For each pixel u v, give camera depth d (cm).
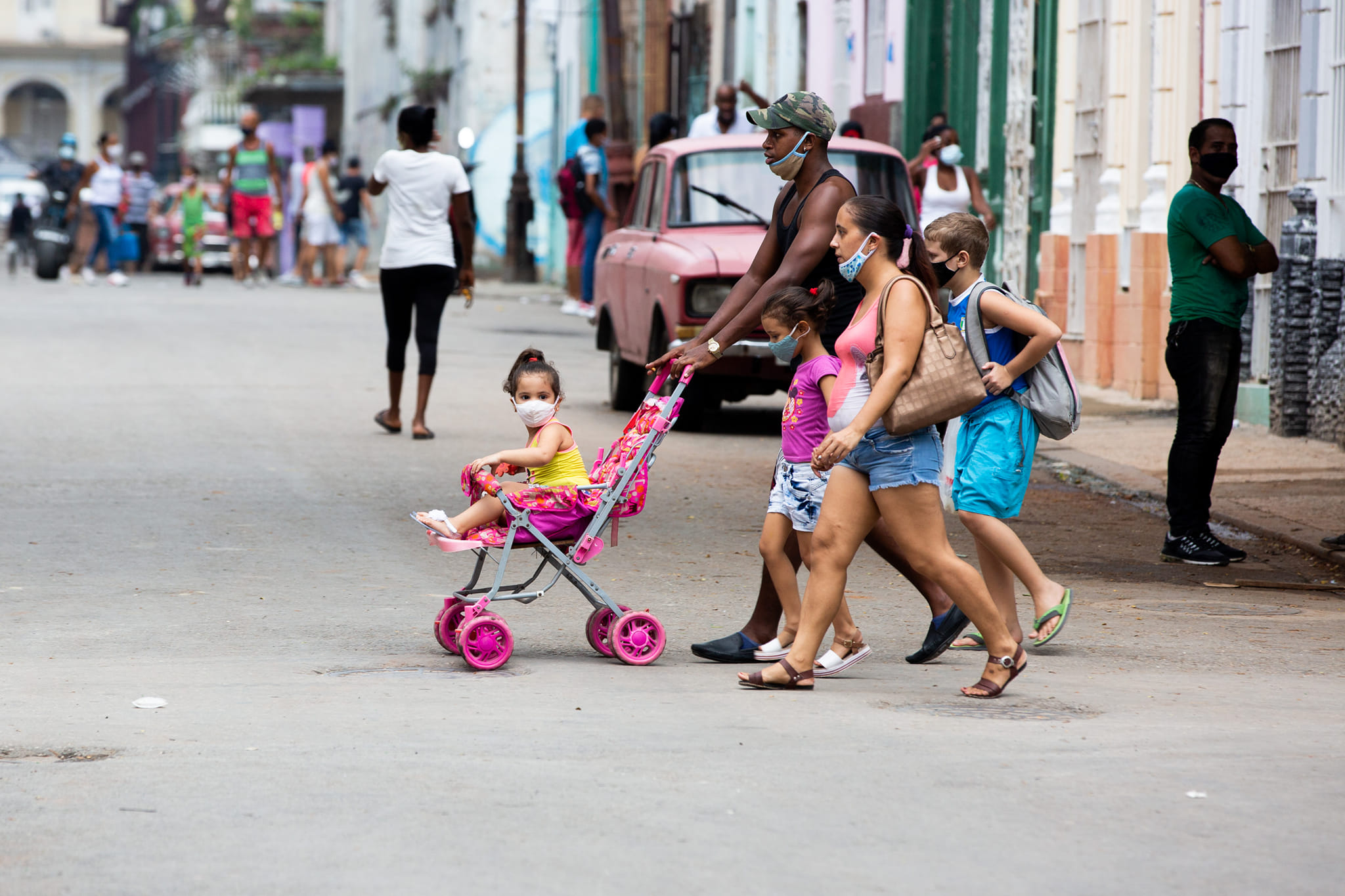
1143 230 5050
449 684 1967
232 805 1486
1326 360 4084
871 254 1923
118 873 1323
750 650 2144
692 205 4556
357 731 1736
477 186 13000
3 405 4609
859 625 2380
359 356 6103
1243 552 2858
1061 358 2148
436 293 4122
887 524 1939
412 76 14825
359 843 1391
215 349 6272
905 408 1877
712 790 1538
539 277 12062
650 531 3041
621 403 4728
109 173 10688
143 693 1900
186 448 3919
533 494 2089
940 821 1457
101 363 5722
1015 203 6138
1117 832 1435
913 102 7206
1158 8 5047
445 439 4122
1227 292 2827
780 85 8844
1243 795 1540
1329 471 3684
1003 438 2152
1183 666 2123
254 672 2009
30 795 1516
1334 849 1402
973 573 1922
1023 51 6072
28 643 2150
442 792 1527
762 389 4434
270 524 3031
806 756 1656
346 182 10950
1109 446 4072
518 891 1288
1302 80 4281
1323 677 2061
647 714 1828
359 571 2653
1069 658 2166
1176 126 4997
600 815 1463
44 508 3145
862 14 7912
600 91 11525
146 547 2812
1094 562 2847
